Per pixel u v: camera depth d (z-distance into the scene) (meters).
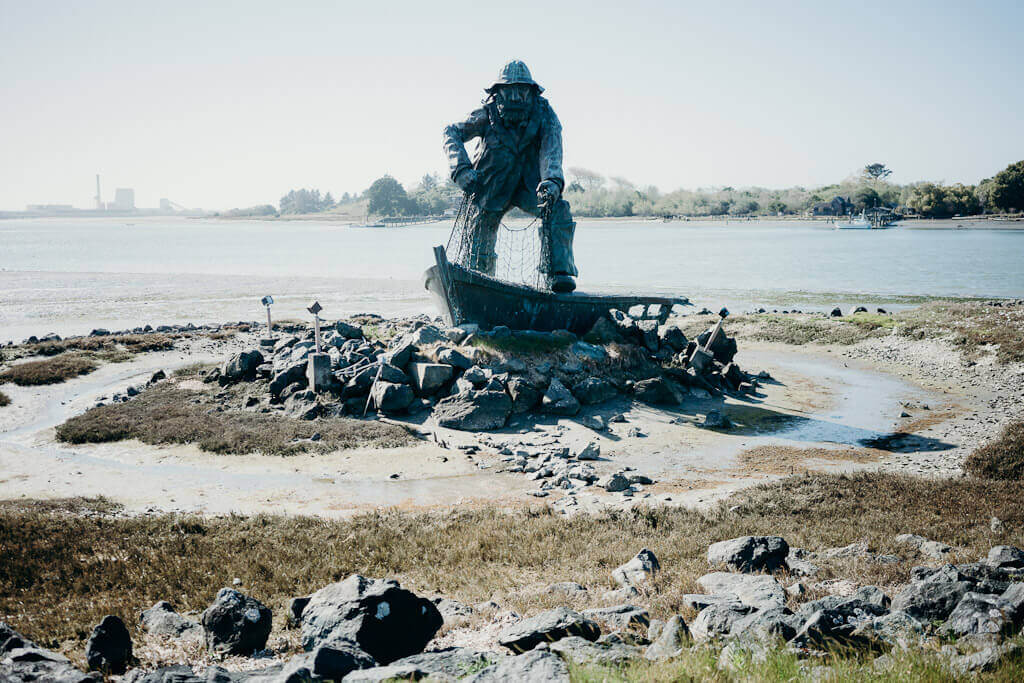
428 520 16.12
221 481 19.52
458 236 33.44
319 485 19.28
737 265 102.88
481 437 23.70
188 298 64.56
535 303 32.56
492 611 10.44
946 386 32.00
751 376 33.69
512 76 31.47
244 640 9.16
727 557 12.34
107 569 12.75
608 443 23.31
